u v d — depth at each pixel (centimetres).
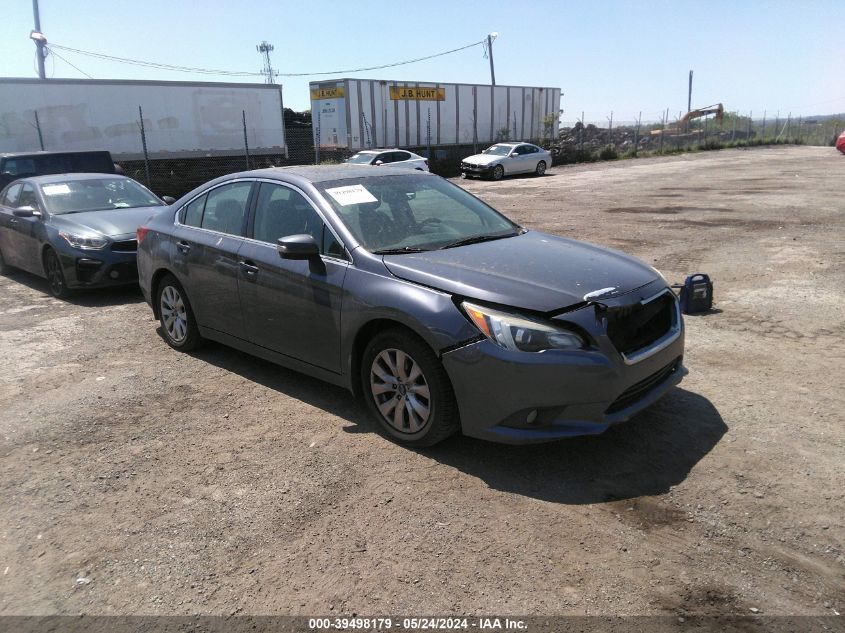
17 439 416
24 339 636
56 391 496
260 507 331
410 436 384
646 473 351
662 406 432
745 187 1809
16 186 951
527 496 333
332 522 316
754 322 604
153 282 588
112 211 858
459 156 3200
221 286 497
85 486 358
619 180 2256
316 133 2828
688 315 634
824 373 479
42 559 297
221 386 497
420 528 309
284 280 439
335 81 2673
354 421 428
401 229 438
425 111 2958
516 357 331
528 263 387
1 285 914
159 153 2180
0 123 1894
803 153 3609
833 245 930
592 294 348
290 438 406
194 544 304
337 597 266
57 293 816
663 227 1168
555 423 340
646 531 301
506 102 3369
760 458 361
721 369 494
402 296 369
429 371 361
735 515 311
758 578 268
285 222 457
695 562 279
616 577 271
